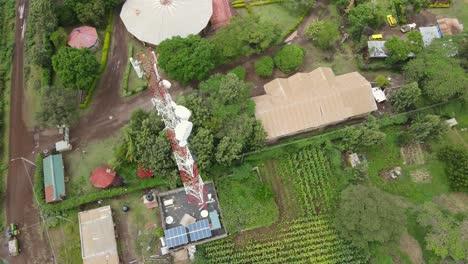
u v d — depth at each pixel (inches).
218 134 2630.4
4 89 2997.0
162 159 2496.3
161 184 2667.3
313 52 3262.8
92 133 2856.8
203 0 3230.8
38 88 2989.7
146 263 2497.5
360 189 2481.5
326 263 2564.0
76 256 2493.8
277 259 2554.1
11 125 2869.1
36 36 3142.2
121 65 3122.5
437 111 2999.5
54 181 2593.5
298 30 3356.3
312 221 2677.2
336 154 2827.3
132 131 2593.5
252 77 3127.5
